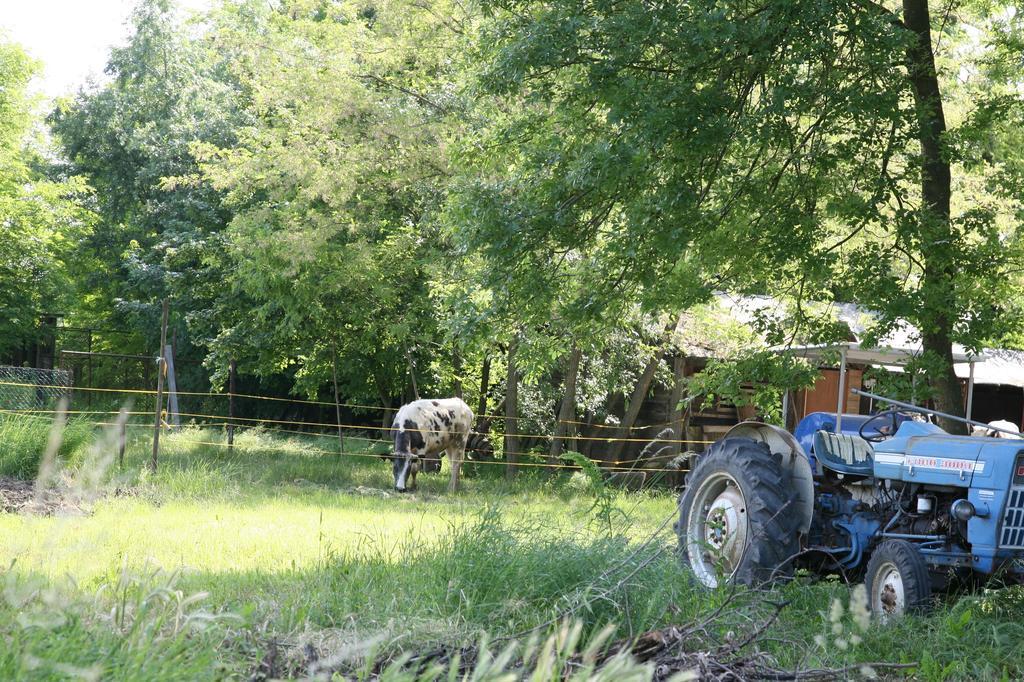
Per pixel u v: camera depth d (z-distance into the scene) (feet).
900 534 22.91
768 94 34.37
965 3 42.93
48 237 104.73
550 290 38.45
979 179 47.09
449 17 62.13
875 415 25.16
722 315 62.85
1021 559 21.48
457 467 57.88
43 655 9.46
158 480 42.83
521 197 38.01
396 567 22.00
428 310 68.28
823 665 16.96
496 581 19.66
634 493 53.47
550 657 7.75
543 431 72.13
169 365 90.99
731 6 33.50
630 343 67.31
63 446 43.37
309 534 31.63
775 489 23.95
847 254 41.04
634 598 18.84
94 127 115.85
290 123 66.69
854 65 35.94
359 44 64.54
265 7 103.24
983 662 17.80
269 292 67.31
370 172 63.72
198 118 116.26
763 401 42.37
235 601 18.34
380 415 104.88
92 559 22.09
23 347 114.93
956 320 35.99
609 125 37.88
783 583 23.38
